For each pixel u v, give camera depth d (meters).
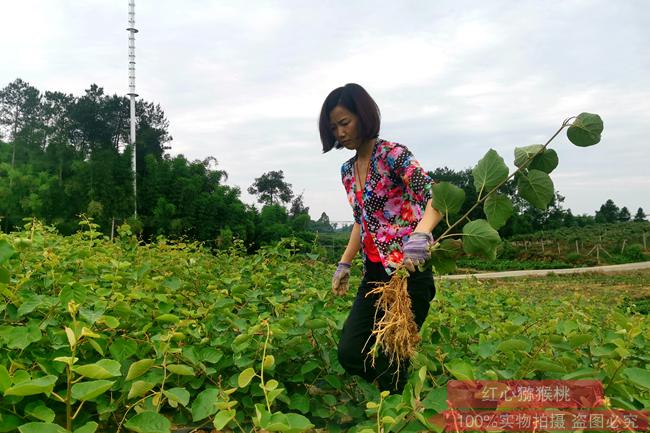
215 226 28.81
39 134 47.53
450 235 2.53
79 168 30.23
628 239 41.62
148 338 2.84
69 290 2.56
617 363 2.29
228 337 3.18
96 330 2.70
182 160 32.25
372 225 2.93
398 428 2.10
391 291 2.48
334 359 3.18
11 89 58.59
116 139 49.41
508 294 6.80
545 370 2.49
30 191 31.69
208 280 4.63
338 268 3.50
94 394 1.94
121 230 5.95
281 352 3.07
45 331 2.64
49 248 3.98
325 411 2.78
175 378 2.82
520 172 2.60
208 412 2.15
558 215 61.44
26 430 1.82
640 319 4.87
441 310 4.54
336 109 2.86
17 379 2.07
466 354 3.63
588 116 2.46
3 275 2.55
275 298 3.83
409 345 2.42
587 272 27.47
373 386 2.84
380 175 2.88
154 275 4.68
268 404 1.97
